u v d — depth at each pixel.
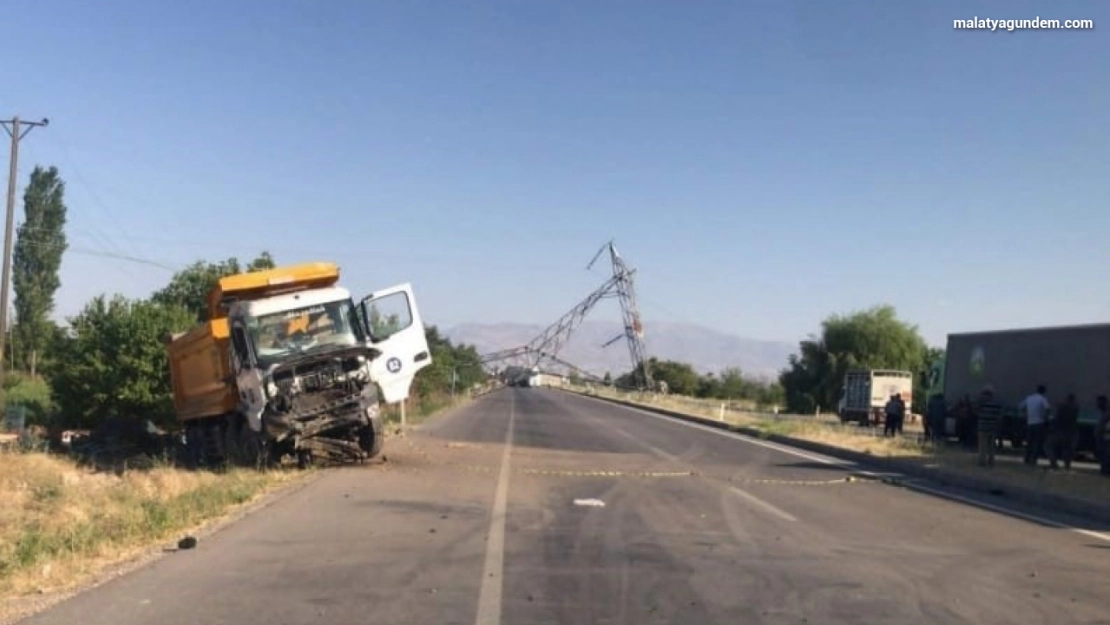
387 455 23.19
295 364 19.72
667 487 18.42
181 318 32.12
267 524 13.06
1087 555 12.02
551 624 8.16
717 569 10.48
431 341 74.88
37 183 61.19
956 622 8.43
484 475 19.73
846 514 15.21
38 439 28.31
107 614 8.35
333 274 21.31
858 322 84.50
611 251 119.88
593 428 39.97
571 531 12.88
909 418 56.09
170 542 11.74
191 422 25.14
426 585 9.52
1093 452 28.70
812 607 8.85
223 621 8.16
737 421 45.41
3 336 39.38
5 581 9.35
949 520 14.91
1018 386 32.53
